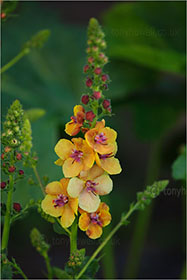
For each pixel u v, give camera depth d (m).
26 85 1.41
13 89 1.36
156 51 1.20
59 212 0.72
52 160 1.11
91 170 0.72
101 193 0.72
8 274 0.74
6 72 1.39
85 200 0.71
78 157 0.71
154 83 1.58
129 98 1.50
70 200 0.72
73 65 1.53
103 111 0.73
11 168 0.74
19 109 0.73
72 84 1.49
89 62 0.74
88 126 0.73
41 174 1.05
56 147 0.72
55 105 1.40
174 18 1.51
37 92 1.40
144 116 1.49
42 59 1.50
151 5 1.48
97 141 0.71
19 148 0.74
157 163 1.57
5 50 1.46
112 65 1.48
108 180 0.72
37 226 1.56
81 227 0.71
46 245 0.77
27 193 0.97
